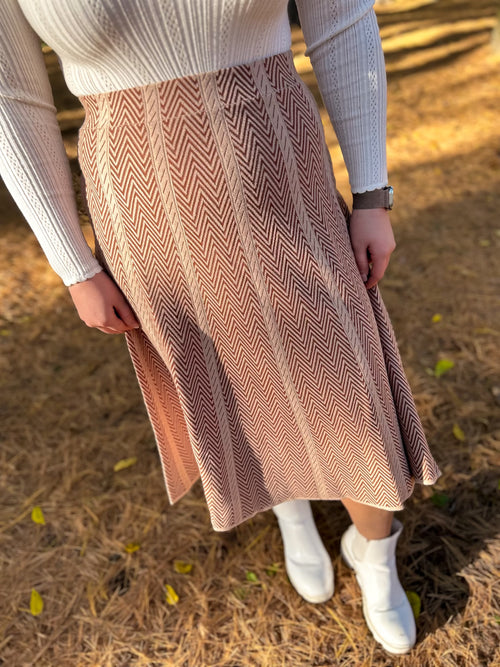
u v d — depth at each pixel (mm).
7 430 2330
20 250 3561
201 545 1816
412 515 1795
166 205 994
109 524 1922
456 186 3695
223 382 1172
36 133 968
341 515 1838
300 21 1078
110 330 1150
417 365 2357
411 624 1474
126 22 872
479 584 1590
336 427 1203
